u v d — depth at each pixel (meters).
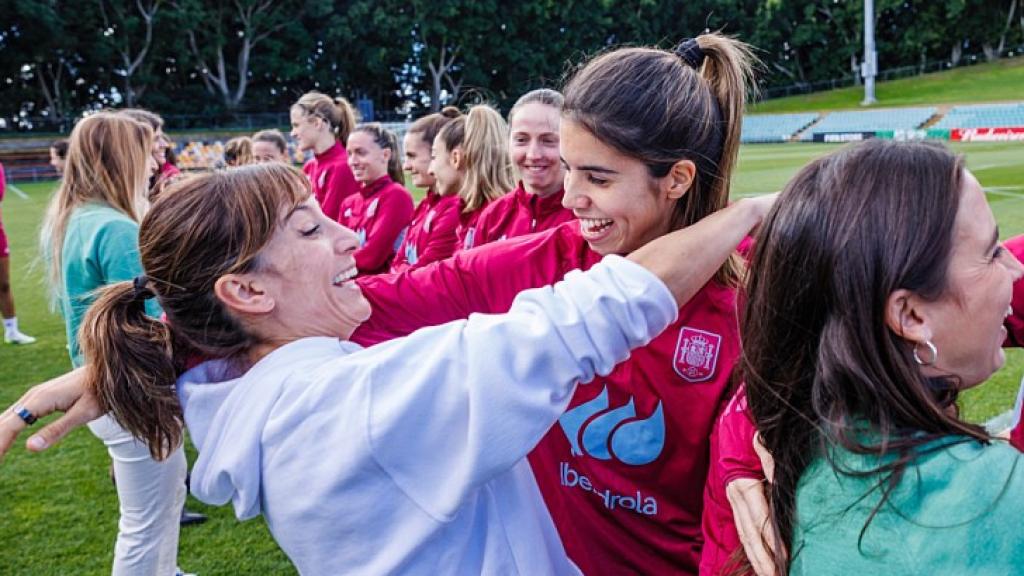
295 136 5.93
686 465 1.49
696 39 1.43
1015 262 0.92
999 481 0.78
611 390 1.50
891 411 0.85
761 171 18.23
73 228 2.57
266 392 1.05
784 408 0.97
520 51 40.06
